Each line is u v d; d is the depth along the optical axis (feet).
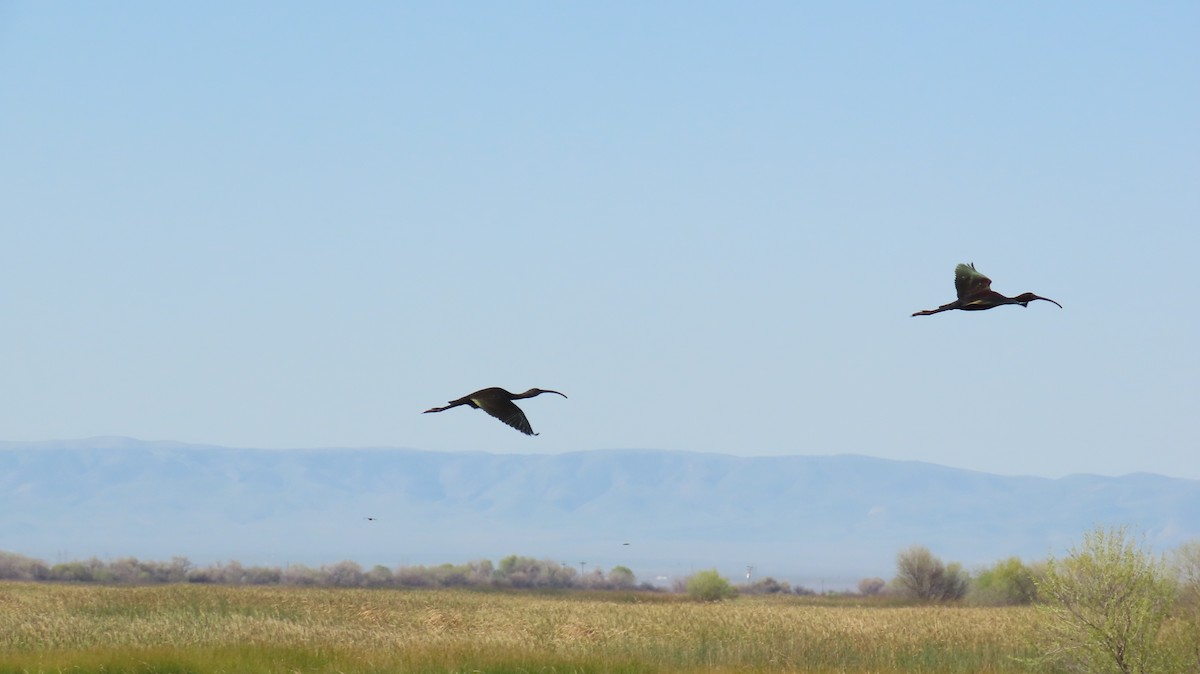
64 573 412.16
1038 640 109.81
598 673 107.76
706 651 138.62
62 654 109.91
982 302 40.11
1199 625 101.91
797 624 174.09
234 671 102.89
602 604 251.39
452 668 105.19
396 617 179.42
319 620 171.73
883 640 148.77
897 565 305.12
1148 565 99.71
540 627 162.91
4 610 175.22
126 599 203.62
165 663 104.27
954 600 295.28
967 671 121.39
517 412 37.52
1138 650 98.48
